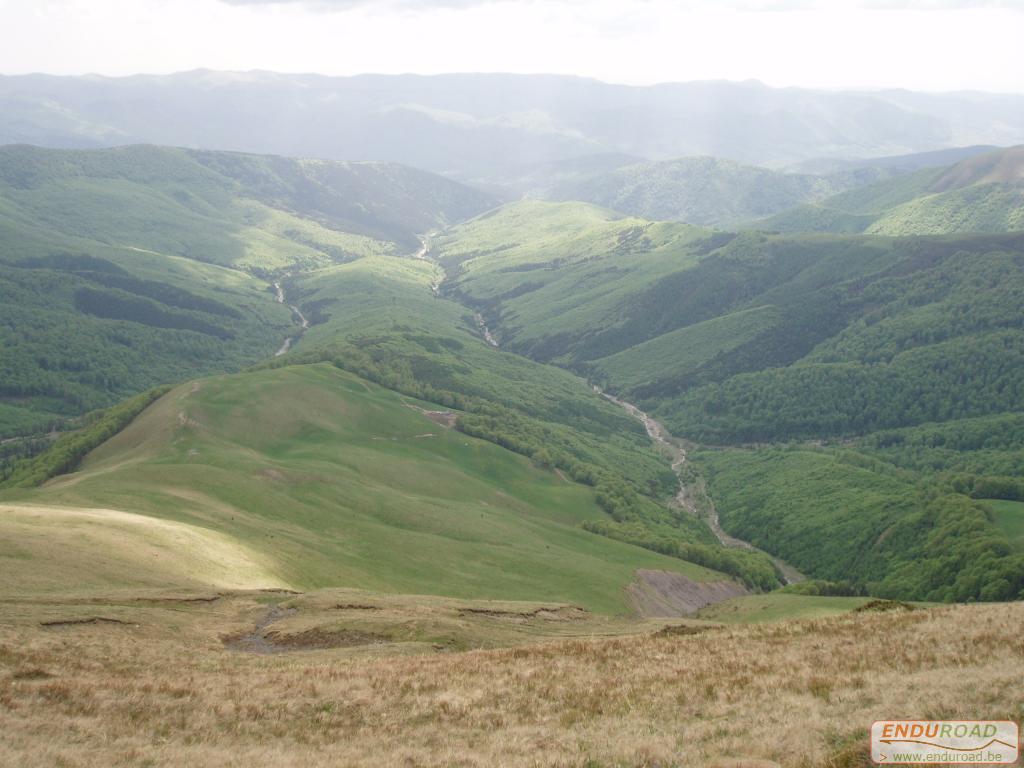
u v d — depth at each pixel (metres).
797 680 38.75
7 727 32.84
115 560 79.56
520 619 84.19
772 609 121.69
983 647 41.81
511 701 39.03
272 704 38.91
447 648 61.19
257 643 62.91
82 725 34.28
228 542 102.38
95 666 45.59
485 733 34.34
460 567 138.12
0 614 55.78
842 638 49.62
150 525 95.31
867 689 35.75
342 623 66.50
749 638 53.88
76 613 58.81
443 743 33.16
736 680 39.75
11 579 67.12
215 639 61.34
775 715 33.25
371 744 33.44
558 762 29.59
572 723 35.03
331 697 40.16
